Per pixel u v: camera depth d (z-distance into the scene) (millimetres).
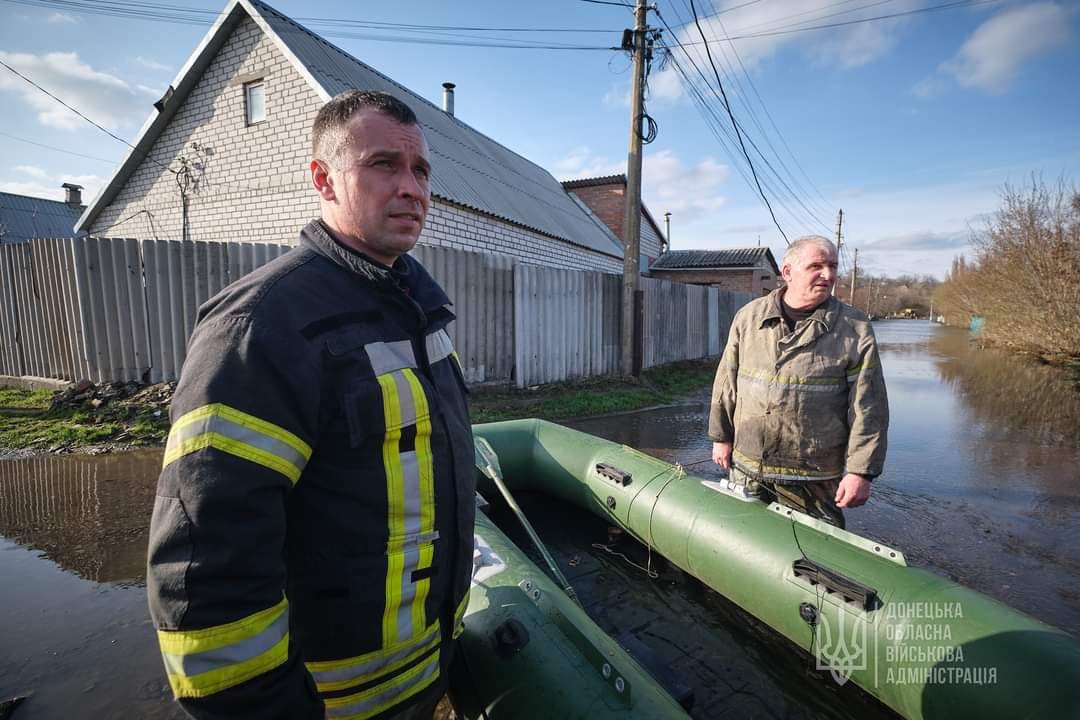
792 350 2342
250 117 7770
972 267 21656
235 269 5844
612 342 9055
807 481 2385
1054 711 1361
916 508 3988
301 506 929
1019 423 6941
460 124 11930
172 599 756
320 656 968
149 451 4578
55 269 5777
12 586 2611
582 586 2973
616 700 1411
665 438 5891
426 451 1044
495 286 6996
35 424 5059
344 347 939
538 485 3988
